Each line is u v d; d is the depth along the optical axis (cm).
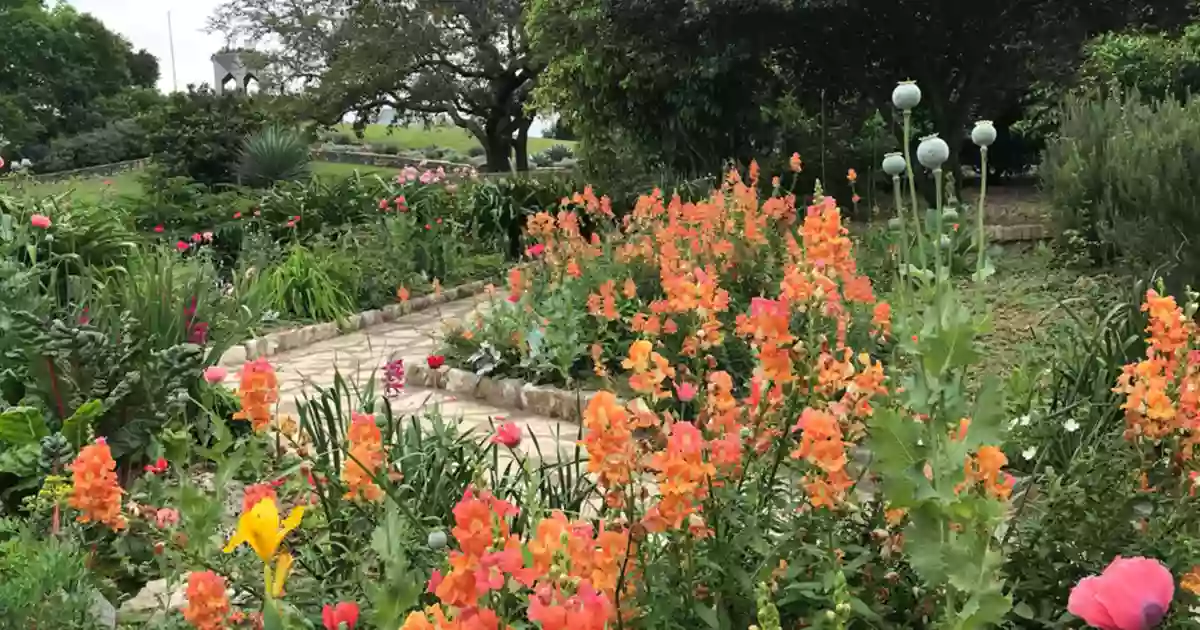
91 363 393
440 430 325
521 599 172
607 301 518
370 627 202
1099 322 434
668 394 192
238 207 1117
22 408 364
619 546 151
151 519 244
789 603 187
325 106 2447
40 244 655
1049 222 827
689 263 509
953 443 144
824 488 182
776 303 194
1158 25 998
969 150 1423
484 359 592
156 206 1113
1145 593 119
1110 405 325
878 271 601
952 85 1093
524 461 240
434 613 142
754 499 195
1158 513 217
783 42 1023
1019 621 202
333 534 248
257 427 257
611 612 134
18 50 4119
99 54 4534
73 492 231
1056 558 207
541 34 1230
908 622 186
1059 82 1139
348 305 846
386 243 959
